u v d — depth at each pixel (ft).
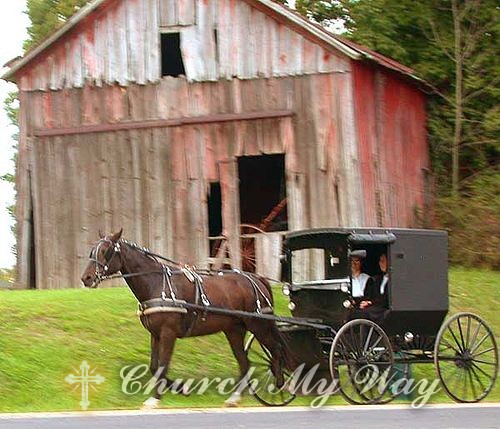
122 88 85.35
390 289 54.75
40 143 86.38
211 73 84.38
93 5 84.33
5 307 63.82
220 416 46.19
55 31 84.94
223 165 83.66
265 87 83.46
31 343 59.00
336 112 82.23
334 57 82.28
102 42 85.92
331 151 82.23
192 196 83.92
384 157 87.81
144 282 54.13
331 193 82.07
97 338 60.90
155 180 84.43
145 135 84.79
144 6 85.35
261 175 97.81
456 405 52.49
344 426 42.19
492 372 63.31
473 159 103.04
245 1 83.76
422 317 55.98
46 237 85.61
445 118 102.73
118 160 85.05
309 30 81.97
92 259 53.78
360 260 56.13
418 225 94.12
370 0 106.52
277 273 81.92
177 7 84.99
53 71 86.53
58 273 85.05
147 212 84.38
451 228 93.91
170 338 53.62
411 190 93.97
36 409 51.21
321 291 55.67
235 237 83.25
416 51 106.42
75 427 42.32
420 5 105.40
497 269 89.45
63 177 85.71
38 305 64.80
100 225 84.89
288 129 82.89
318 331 54.80
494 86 103.76
